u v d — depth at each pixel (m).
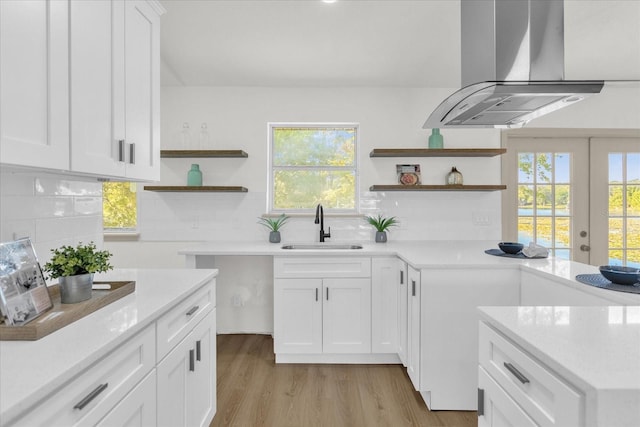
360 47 2.72
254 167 3.52
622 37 2.57
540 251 2.29
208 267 3.27
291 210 3.59
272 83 3.44
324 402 2.29
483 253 2.57
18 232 1.41
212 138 3.52
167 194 3.49
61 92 1.15
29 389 0.69
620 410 0.66
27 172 1.44
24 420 0.69
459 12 2.26
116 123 1.45
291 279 2.78
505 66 1.70
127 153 1.54
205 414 1.73
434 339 2.15
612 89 3.55
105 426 0.93
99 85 1.34
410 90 3.54
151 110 1.75
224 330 3.54
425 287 2.15
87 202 1.82
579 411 0.70
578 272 1.86
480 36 1.78
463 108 1.86
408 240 3.52
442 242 3.38
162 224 3.48
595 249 3.61
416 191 3.53
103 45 1.37
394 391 2.42
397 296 2.76
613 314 1.10
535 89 1.62
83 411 0.86
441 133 3.57
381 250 2.79
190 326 1.54
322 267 2.78
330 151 3.63
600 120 3.56
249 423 2.06
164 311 1.26
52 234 1.59
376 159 3.53
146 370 1.16
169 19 2.34
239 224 3.50
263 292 3.53
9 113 0.96
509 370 0.96
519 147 3.60
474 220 3.52
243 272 3.53
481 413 1.14
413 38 2.59
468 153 3.33
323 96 3.53
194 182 3.37
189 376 1.53
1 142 0.93
